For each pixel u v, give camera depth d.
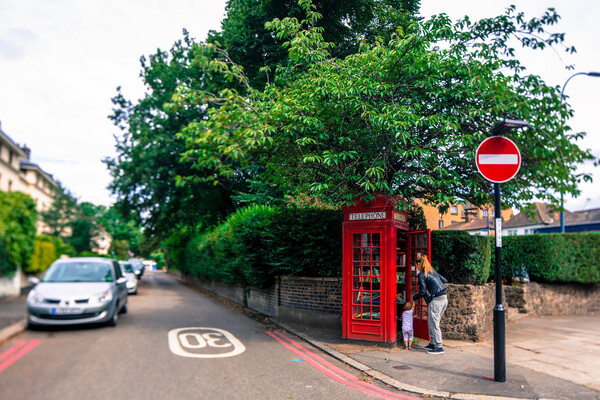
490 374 6.32
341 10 19.47
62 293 8.98
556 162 8.66
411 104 8.41
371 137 8.10
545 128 8.40
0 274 14.26
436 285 7.86
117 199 28.08
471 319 9.15
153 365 6.50
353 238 8.88
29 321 8.84
